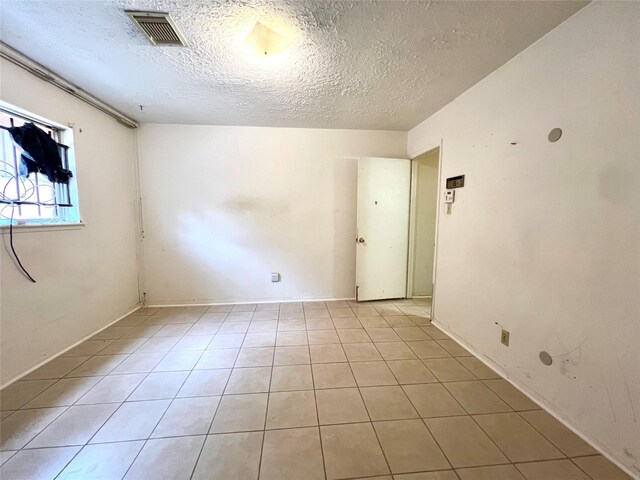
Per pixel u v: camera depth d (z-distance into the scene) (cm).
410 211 372
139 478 121
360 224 351
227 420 155
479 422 155
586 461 130
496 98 201
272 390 182
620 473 124
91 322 261
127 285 316
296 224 355
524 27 155
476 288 225
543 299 165
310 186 353
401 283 375
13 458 130
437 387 186
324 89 234
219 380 192
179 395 176
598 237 135
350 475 123
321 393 179
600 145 133
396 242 367
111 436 143
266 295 360
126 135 310
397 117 304
